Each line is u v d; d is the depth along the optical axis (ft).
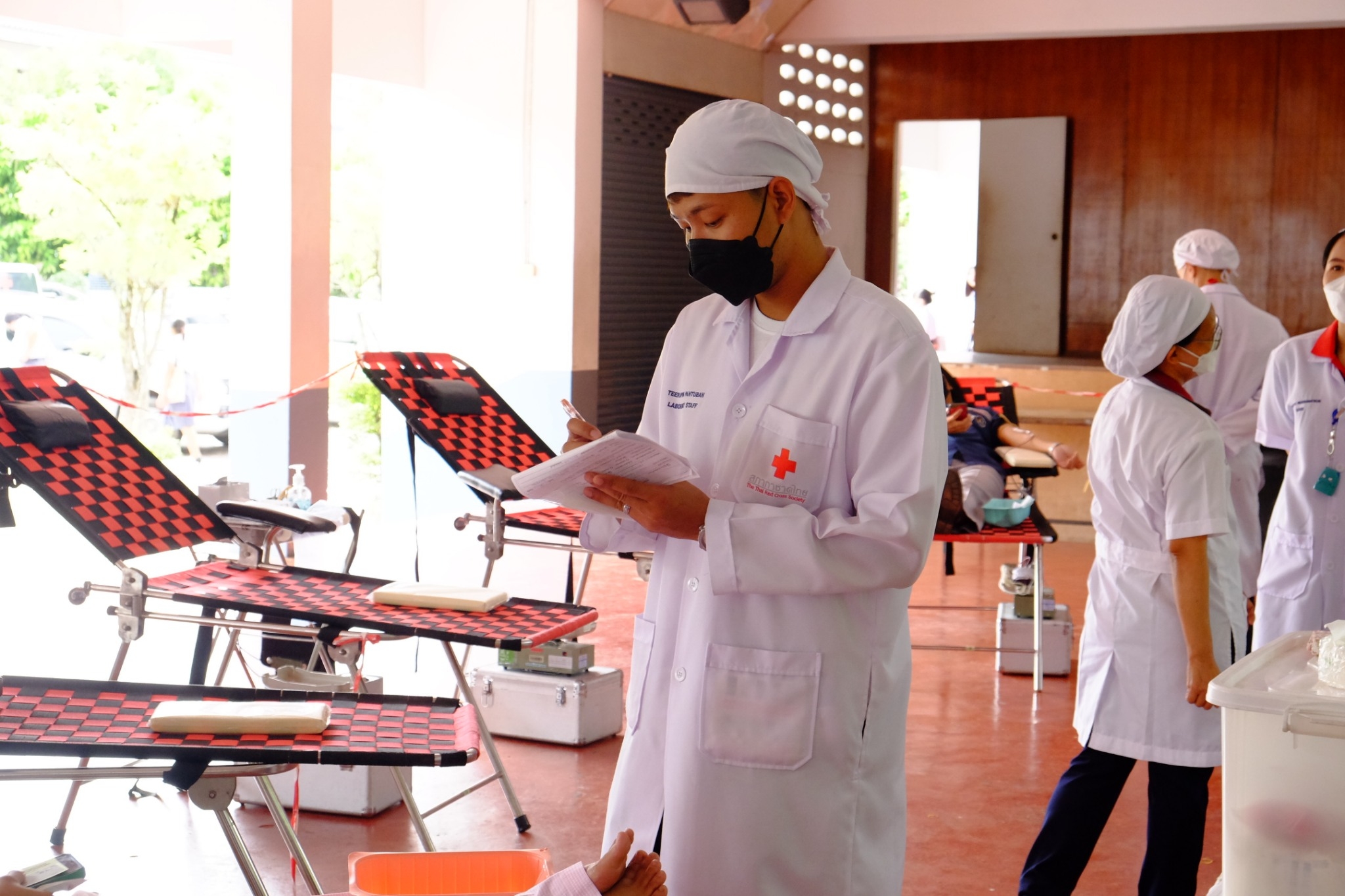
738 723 5.95
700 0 25.68
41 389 11.08
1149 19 25.72
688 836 5.97
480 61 25.08
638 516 5.92
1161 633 8.40
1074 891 10.34
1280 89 29.07
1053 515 26.68
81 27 21.80
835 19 28.12
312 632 9.30
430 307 26.07
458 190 25.59
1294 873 5.44
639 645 6.40
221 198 45.70
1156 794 8.53
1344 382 10.84
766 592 5.76
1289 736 5.40
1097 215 30.68
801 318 6.06
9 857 10.26
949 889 10.29
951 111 31.14
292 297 20.79
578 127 24.57
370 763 6.78
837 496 6.03
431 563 21.95
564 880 5.73
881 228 31.78
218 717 7.00
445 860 6.76
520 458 14.44
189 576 10.44
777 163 5.80
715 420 6.33
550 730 13.56
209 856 10.45
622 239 26.68
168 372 35.96
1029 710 15.07
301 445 21.13
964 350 32.01
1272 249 29.45
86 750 6.64
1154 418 8.32
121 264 43.93
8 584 19.38
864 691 6.06
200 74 45.24
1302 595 11.03
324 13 20.94
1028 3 26.48
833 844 5.98
